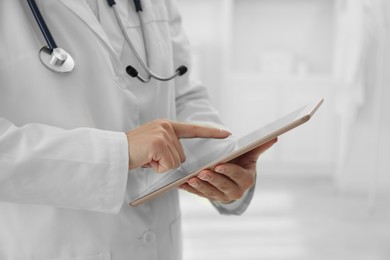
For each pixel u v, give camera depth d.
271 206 3.17
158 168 0.67
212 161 0.70
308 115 0.60
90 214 0.72
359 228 2.77
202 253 2.40
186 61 0.93
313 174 3.89
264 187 3.63
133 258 0.77
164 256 0.82
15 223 0.70
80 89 0.71
